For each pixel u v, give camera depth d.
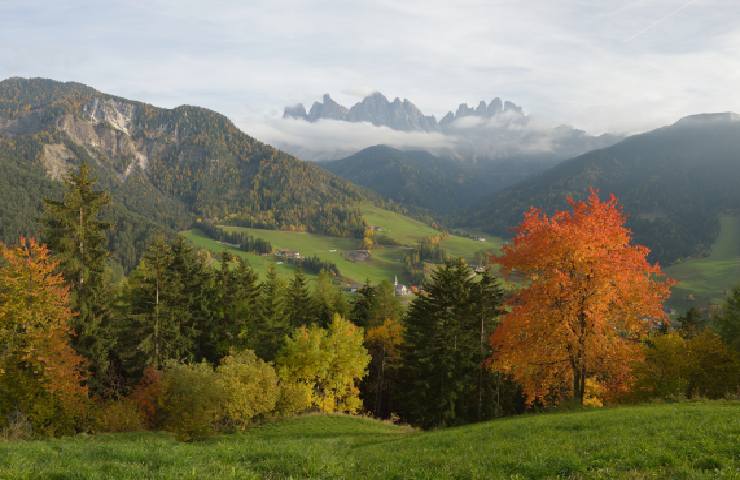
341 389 58.41
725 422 16.52
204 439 34.81
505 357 33.31
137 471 11.97
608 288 30.77
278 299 70.25
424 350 53.97
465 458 14.88
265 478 12.38
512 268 34.38
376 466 14.56
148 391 37.09
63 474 11.68
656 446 13.61
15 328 34.38
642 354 32.25
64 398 34.56
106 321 49.59
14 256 35.47
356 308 85.19
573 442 15.69
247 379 40.44
